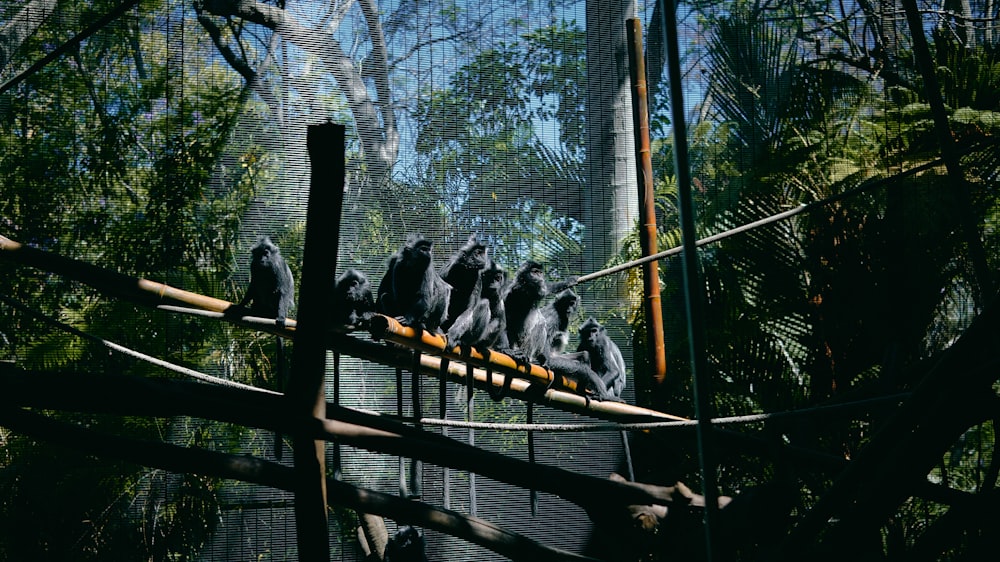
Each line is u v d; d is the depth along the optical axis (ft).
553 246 38.47
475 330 25.66
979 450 32.73
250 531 35.09
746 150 38.42
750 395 34.06
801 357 33.81
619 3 42.34
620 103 41.04
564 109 40.34
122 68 38.58
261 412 14.21
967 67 36.65
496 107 39.19
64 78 37.88
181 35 38.14
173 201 36.78
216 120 37.78
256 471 14.52
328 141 13.74
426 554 32.32
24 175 36.58
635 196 40.78
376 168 36.99
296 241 37.01
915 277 32.60
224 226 36.91
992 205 34.22
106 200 37.32
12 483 35.68
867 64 39.52
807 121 38.29
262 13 37.09
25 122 37.11
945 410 13.85
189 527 35.32
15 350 35.86
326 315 14.25
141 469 36.04
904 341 32.30
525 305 27.86
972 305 33.30
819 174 36.11
